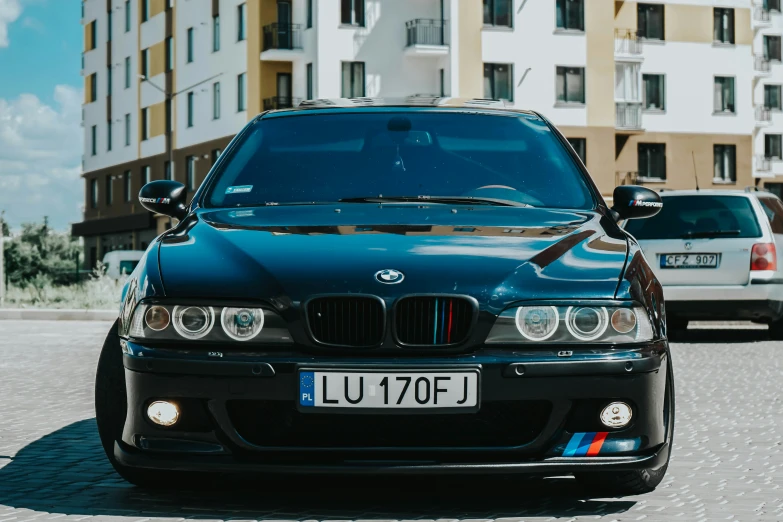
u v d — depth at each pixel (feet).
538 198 19.69
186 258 16.61
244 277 15.88
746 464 21.59
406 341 15.43
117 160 208.13
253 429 15.67
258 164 20.47
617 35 172.86
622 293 16.01
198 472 17.87
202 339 15.65
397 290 15.44
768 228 50.65
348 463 15.28
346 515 16.34
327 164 20.29
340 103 22.43
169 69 187.52
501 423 15.62
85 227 218.79
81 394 32.96
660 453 16.17
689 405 30.58
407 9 155.12
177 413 15.71
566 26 161.38
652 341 16.10
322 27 151.23
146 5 196.34
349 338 15.44
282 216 18.29
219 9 169.89
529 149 20.85
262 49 157.38
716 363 42.42
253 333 15.53
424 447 15.39
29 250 201.46
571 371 15.43
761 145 196.24
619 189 20.58
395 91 154.61
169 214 20.34
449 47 154.30
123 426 16.62
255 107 159.02
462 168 20.20
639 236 51.52
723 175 180.86
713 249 50.39
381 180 19.85
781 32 199.82
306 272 15.78
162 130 189.88
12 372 39.60
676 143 177.06
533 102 159.12
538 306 15.64
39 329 64.34
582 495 18.06
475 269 15.87
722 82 180.55
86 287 96.12
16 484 19.02
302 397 15.28
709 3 179.11
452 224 17.67
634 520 16.35
